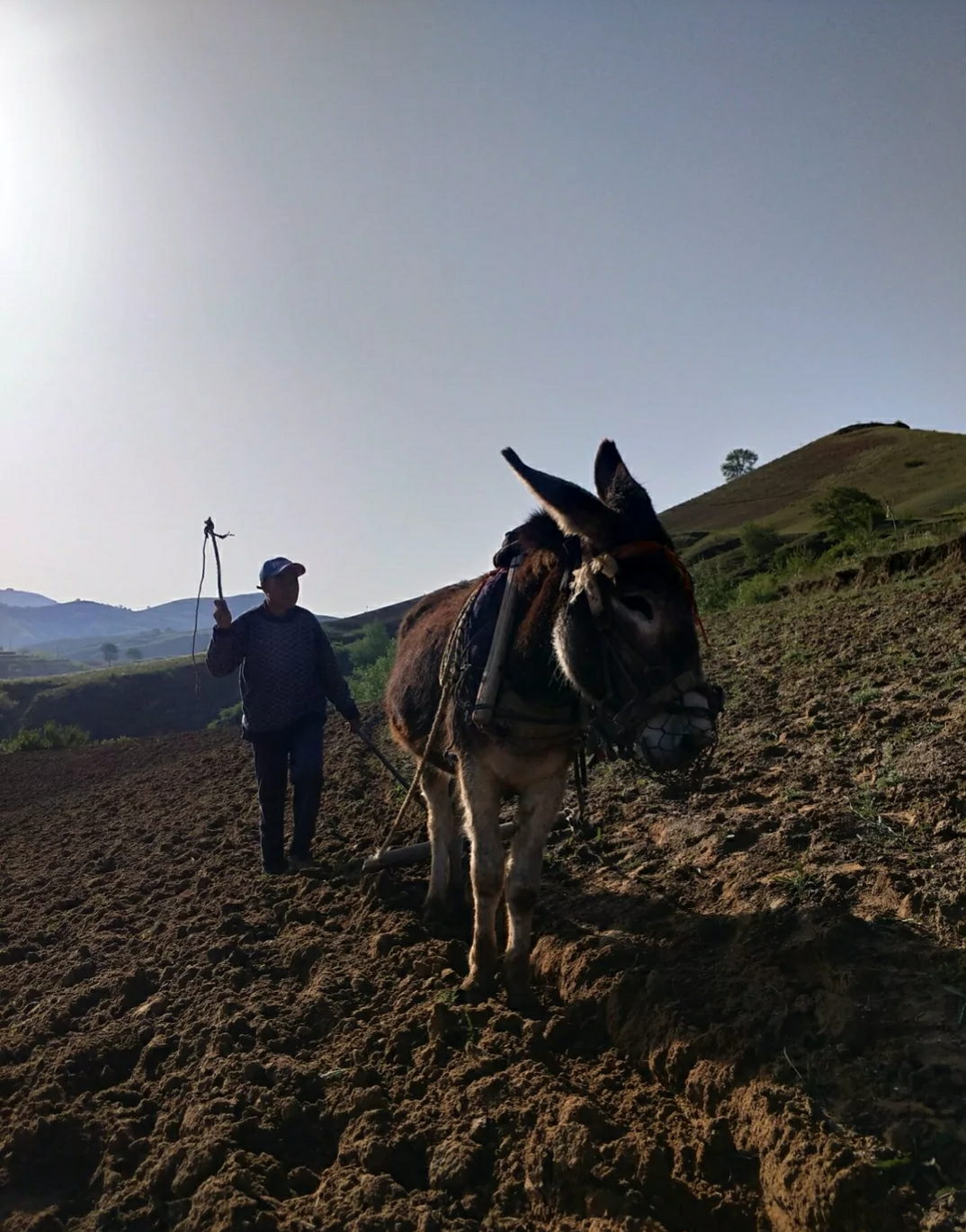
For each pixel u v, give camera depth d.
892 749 4.39
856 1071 2.41
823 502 37.53
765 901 3.30
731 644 8.90
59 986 4.02
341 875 4.83
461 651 3.40
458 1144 2.52
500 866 3.35
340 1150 2.65
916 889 3.07
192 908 4.66
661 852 4.10
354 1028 3.25
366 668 18.27
